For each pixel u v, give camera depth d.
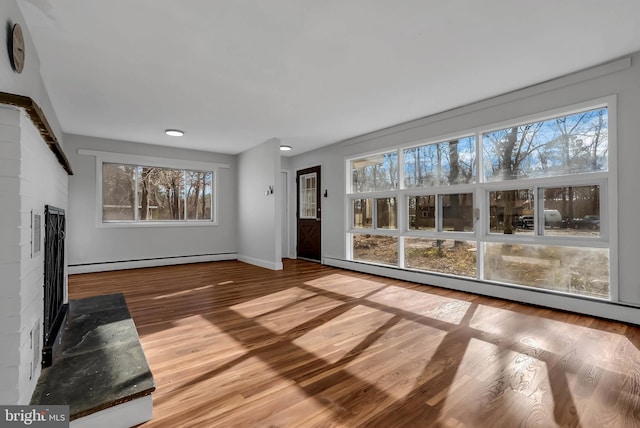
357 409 1.47
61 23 2.04
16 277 1.22
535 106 3.15
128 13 1.95
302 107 3.71
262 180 5.52
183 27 2.12
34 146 1.47
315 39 2.29
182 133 4.81
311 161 6.16
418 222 4.36
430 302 3.26
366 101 3.54
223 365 1.90
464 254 3.84
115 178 5.22
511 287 3.30
